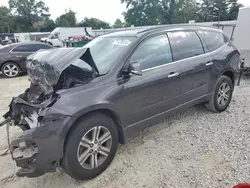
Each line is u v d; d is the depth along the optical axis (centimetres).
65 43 2039
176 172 268
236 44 711
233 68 431
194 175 261
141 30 335
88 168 257
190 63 357
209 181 249
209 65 385
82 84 256
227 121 394
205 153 302
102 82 266
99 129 262
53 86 249
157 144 333
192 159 291
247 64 676
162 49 330
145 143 338
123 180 260
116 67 281
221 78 413
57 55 262
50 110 227
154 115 325
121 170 278
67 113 230
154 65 317
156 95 318
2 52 920
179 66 342
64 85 255
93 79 264
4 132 391
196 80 371
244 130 357
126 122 291
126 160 297
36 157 224
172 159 294
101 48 336
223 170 265
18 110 279
